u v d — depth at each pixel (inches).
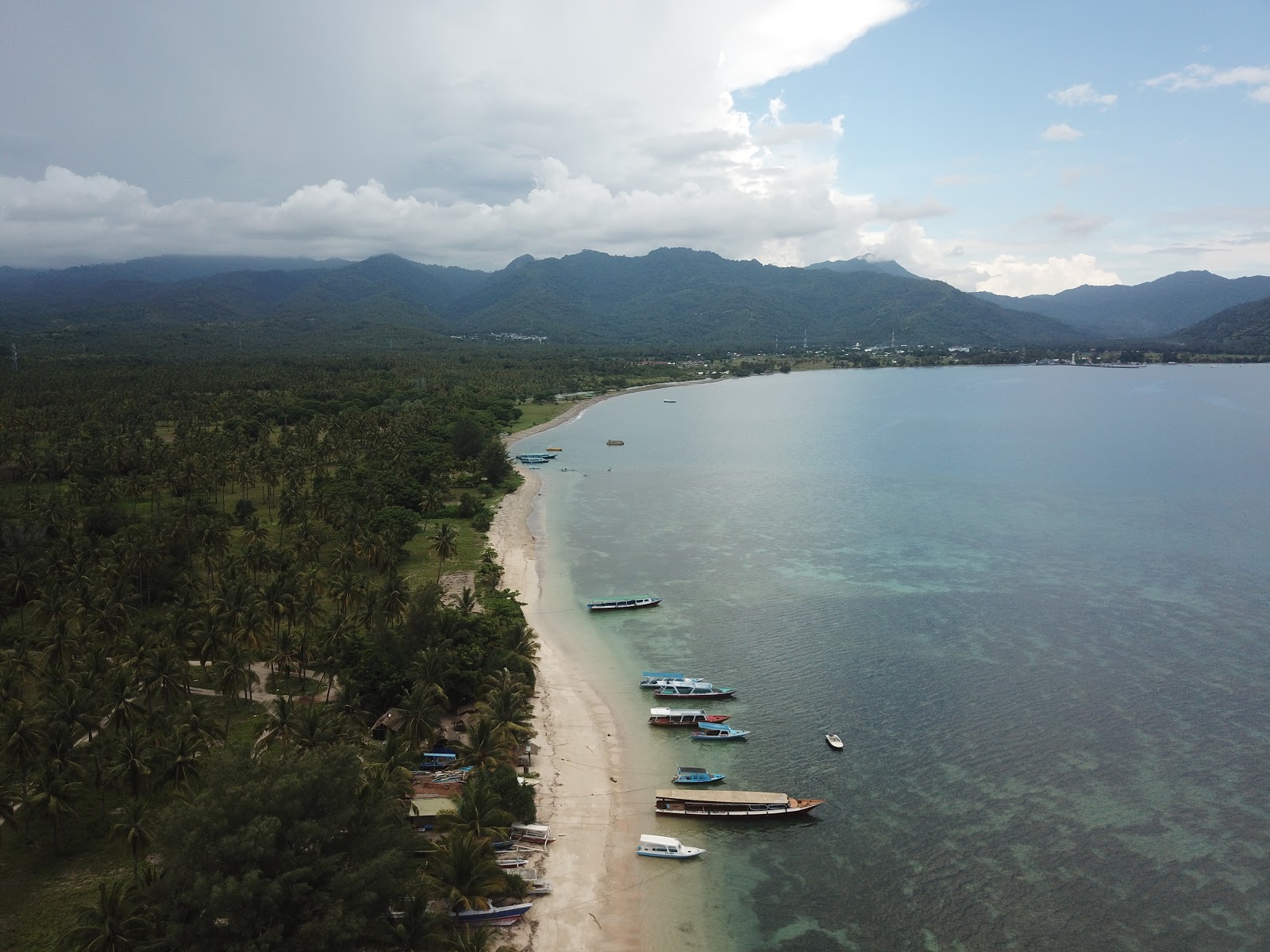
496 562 6717.5
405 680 3932.1
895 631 5413.4
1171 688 4596.5
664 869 3166.8
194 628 4084.6
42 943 2568.9
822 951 2785.4
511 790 3289.9
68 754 3083.2
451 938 2652.6
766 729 4183.1
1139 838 3346.5
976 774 3789.4
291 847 2443.4
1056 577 6491.1
